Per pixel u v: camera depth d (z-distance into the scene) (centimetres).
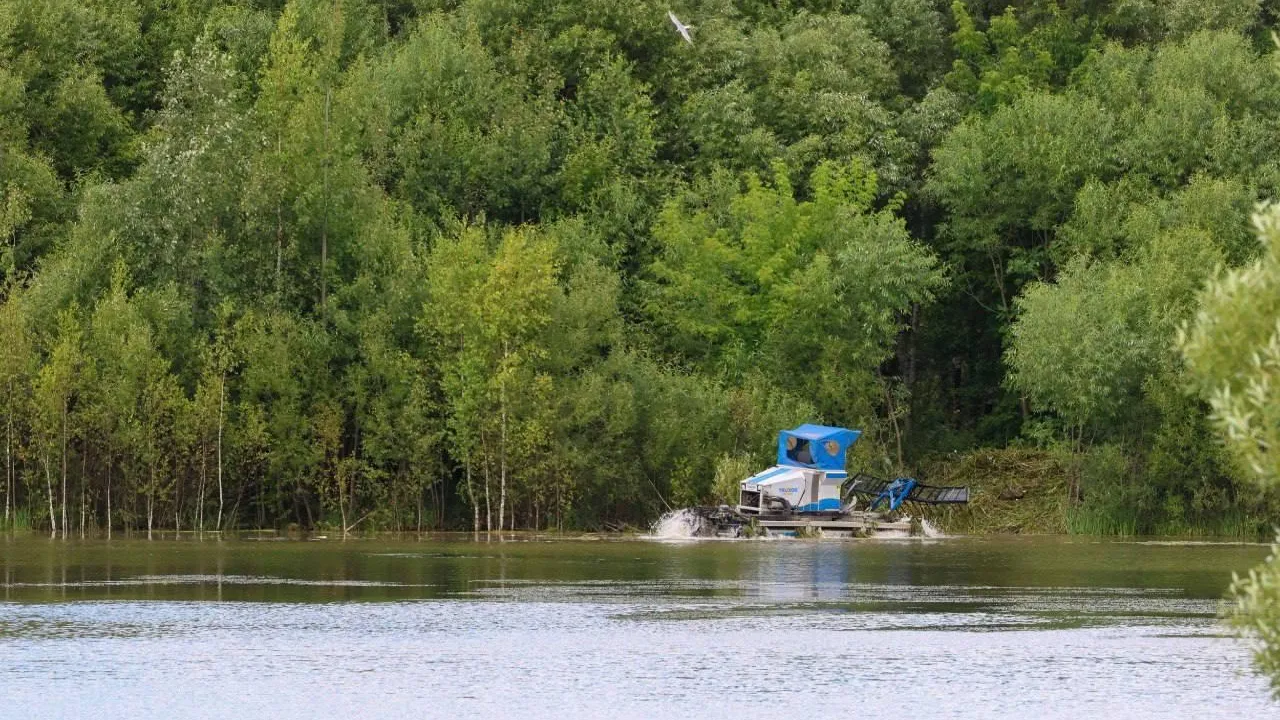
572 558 8306
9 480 10969
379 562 7950
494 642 4950
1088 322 11762
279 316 11412
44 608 5709
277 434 11194
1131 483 11700
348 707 3944
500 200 13575
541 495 11244
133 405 10856
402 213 12756
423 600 6047
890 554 8794
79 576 7019
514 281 11331
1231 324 2441
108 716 3831
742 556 8525
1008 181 13750
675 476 11494
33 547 9131
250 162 11981
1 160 12581
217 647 4816
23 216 12038
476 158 13500
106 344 10962
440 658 4650
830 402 12388
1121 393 11700
